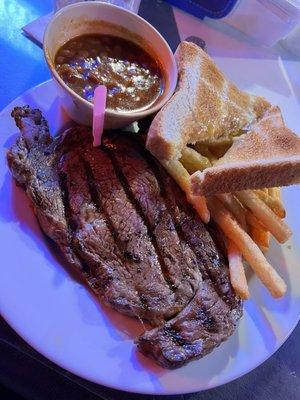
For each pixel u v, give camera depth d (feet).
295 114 1.11
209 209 0.83
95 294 0.73
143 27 0.84
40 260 0.72
